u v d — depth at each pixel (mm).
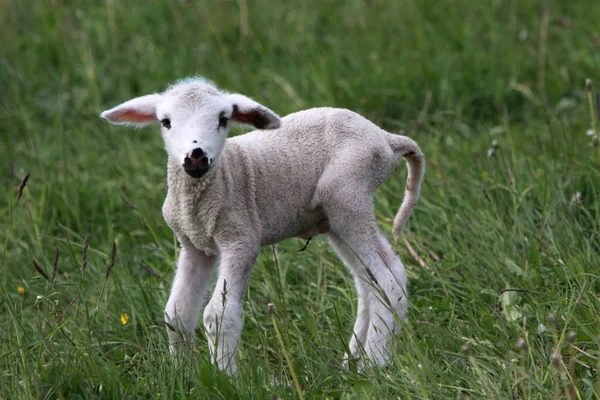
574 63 24859
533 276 14914
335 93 24109
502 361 12273
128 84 25453
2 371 12477
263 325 14828
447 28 26969
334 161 13805
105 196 19875
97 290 16078
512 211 16875
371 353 13164
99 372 12266
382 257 13820
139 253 18000
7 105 24766
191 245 13891
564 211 16359
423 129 22391
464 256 15969
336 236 14297
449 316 14422
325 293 15516
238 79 24766
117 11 28875
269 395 11781
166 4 29062
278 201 13688
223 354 12750
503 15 27875
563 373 11195
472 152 20234
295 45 26766
